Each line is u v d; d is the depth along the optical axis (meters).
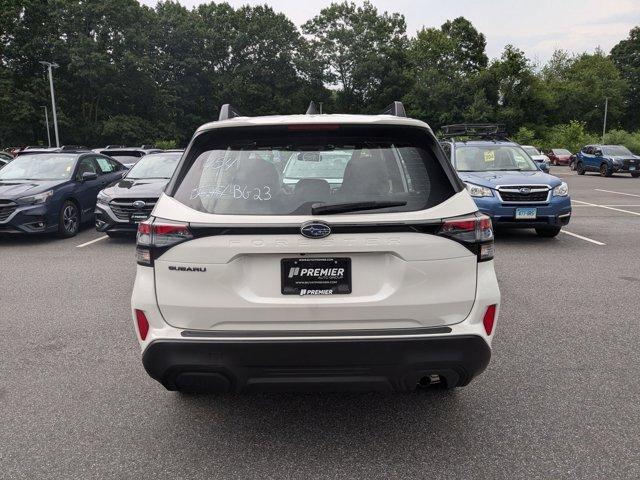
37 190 9.94
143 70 68.00
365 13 89.56
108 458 2.94
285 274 2.70
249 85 82.69
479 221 2.77
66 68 65.75
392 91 84.12
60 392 3.74
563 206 9.34
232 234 2.65
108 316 5.47
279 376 2.71
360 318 2.71
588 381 3.85
